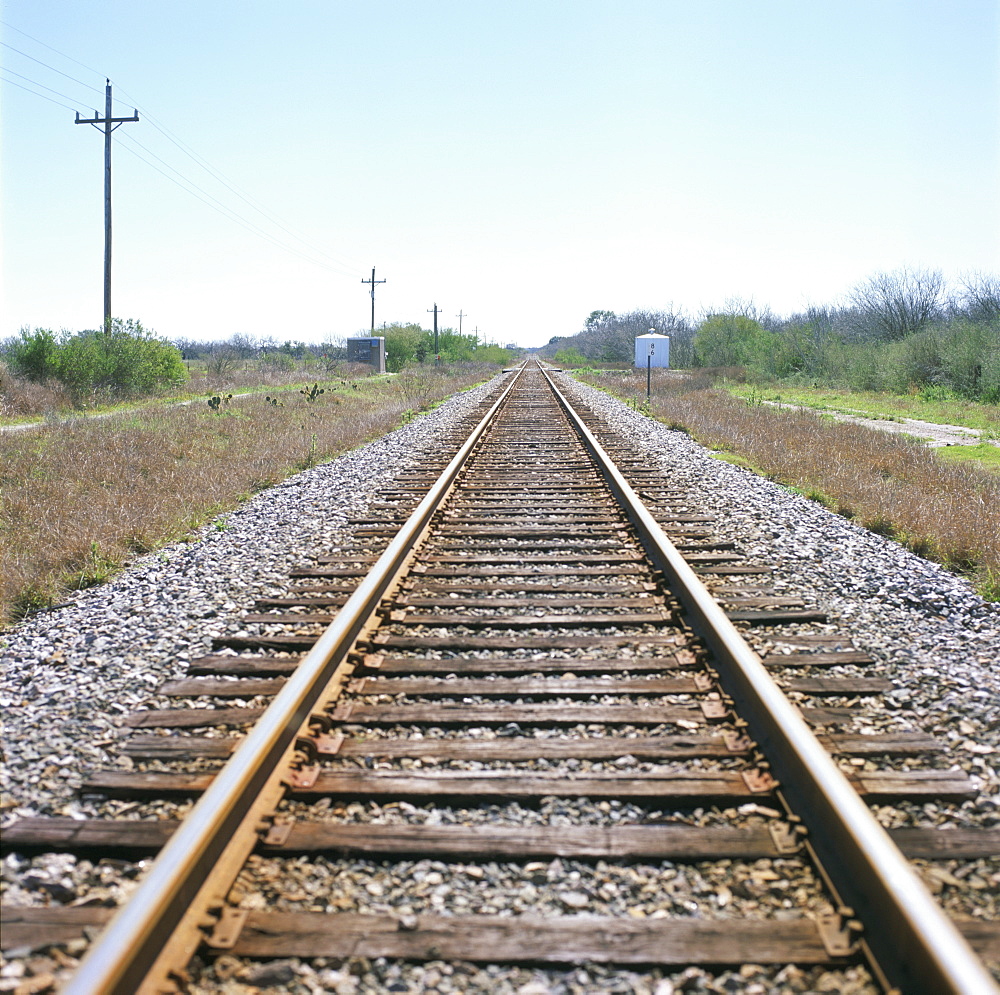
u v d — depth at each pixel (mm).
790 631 5355
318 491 10977
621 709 4129
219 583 6680
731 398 27000
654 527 7305
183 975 2350
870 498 9297
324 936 2568
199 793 3449
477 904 2760
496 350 106438
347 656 4730
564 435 17172
